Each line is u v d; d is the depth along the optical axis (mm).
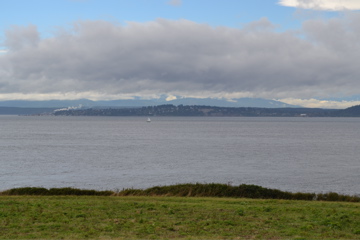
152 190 32062
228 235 15555
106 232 15727
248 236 15398
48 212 19391
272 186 52719
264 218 18641
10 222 17125
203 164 74438
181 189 31734
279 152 98625
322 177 60375
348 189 51062
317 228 16812
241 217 18859
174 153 93875
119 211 20062
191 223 17484
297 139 149250
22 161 77000
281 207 21734
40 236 14914
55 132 189375
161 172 64188
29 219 17734
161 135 168500
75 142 127000
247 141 136375
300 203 24719
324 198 30781
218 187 31859
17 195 29953
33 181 55125
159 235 15445
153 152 96000
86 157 84562
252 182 55594
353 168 70875
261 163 76688
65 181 55406
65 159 80750
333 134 187125
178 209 20750
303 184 54406
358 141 140500
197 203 23594
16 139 139875
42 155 87875
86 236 15070
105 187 51031
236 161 79375
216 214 19469
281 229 16578
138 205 21750
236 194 30688
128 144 120125
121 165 72438
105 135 166625
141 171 65188
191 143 125500
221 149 105312
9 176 59031
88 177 58969
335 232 16109
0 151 96312
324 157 88250
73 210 20094
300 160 82188
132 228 16469
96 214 19125
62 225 16781
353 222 17812
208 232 15992
